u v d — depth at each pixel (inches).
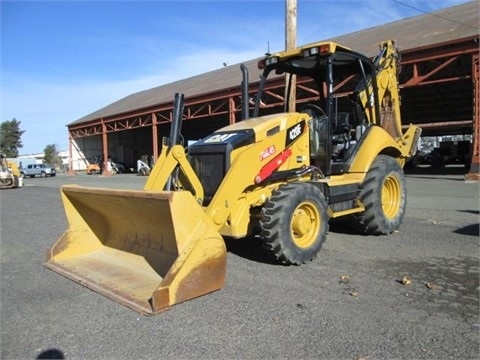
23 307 190.1
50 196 773.9
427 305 178.1
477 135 707.4
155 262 215.2
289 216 225.0
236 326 162.9
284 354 141.9
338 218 313.1
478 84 703.1
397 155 335.0
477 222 340.8
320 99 318.7
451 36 753.6
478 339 148.9
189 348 147.9
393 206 313.7
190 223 186.4
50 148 3909.9
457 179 744.3
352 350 143.0
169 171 228.2
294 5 440.8
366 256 250.4
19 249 309.1
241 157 227.6
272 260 242.4
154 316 173.8
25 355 148.1
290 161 254.2
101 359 143.4
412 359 137.0
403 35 911.7
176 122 238.8
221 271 193.9
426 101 1154.7
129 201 204.8
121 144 2230.6
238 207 229.6
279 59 283.6
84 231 255.3
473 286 198.8
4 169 1050.7
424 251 258.4
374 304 179.9
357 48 920.9
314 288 199.9
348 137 302.8
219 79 1414.9
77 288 210.4
